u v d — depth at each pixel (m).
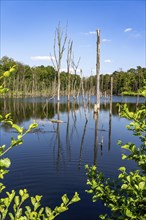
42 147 15.92
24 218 2.48
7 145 16.25
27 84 82.94
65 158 13.41
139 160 3.05
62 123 26.80
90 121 28.64
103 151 15.10
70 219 7.20
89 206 8.05
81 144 17.09
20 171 11.12
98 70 27.58
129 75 83.88
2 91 2.17
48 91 78.56
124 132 21.62
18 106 45.69
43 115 33.00
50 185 9.54
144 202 2.76
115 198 3.05
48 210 2.57
